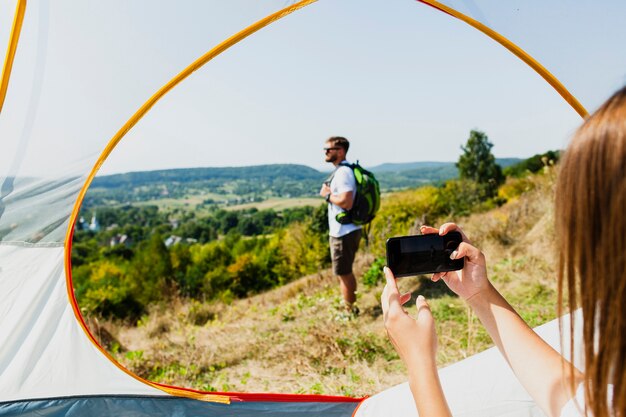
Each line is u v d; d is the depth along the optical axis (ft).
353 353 11.51
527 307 13.07
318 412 7.21
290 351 12.27
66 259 6.57
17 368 6.57
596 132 1.71
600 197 1.67
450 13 7.06
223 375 11.36
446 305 13.79
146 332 17.53
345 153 13.43
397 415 6.37
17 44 5.50
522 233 20.33
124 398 6.97
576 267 1.80
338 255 13.41
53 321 6.72
